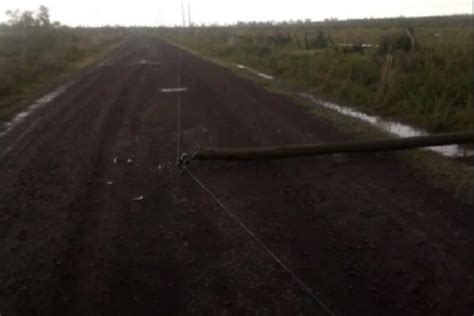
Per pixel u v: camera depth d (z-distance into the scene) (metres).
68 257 4.38
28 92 14.12
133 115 10.43
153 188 6.06
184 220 5.12
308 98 12.48
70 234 4.82
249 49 26.19
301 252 4.41
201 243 4.61
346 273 4.05
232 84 15.41
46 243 4.64
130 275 4.07
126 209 5.42
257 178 6.39
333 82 13.50
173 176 6.49
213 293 3.80
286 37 30.42
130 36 69.81
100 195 5.84
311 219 5.10
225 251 4.45
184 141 8.23
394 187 5.98
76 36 42.59
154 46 39.62
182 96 13.01
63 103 12.16
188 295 3.78
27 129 9.28
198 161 7.09
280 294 3.76
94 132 8.93
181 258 4.33
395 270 4.09
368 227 4.89
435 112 9.33
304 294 3.76
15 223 5.09
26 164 7.06
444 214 5.17
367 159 7.11
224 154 6.87
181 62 23.70
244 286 3.88
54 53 24.92
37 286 3.94
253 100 12.28
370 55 17.45
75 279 4.03
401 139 7.24
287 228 4.90
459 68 11.84
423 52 14.53
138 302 3.71
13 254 4.45
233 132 8.84
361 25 58.62
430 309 3.57
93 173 6.64
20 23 36.50
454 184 6.02
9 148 7.94
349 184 6.11
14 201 5.67
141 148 7.83
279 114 10.43
